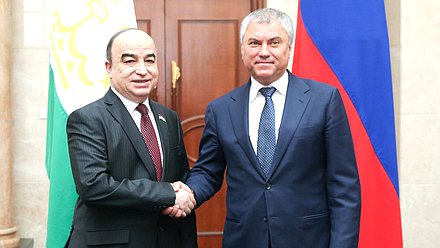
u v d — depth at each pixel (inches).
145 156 86.0
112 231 83.5
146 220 85.2
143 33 87.7
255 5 165.8
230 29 167.6
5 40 148.3
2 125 148.4
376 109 114.6
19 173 157.6
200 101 167.9
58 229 109.9
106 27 114.3
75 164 83.0
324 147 87.2
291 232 84.7
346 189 85.8
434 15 155.9
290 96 88.1
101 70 112.7
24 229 158.6
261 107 89.4
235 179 88.6
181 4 166.7
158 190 82.7
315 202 86.3
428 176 157.9
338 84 114.5
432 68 156.5
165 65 166.9
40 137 157.8
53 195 110.7
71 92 111.7
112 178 82.2
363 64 114.9
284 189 85.1
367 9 115.6
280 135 85.7
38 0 155.9
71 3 114.7
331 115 86.4
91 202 81.3
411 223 158.6
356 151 113.6
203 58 167.6
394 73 157.2
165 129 91.9
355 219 85.2
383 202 113.3
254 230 86.0
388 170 113.7
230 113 90.7
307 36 115.8
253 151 86.6
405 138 157.1
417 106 157.0
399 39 156.1
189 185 92.1
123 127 85.7
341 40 115.1
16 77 156.6
